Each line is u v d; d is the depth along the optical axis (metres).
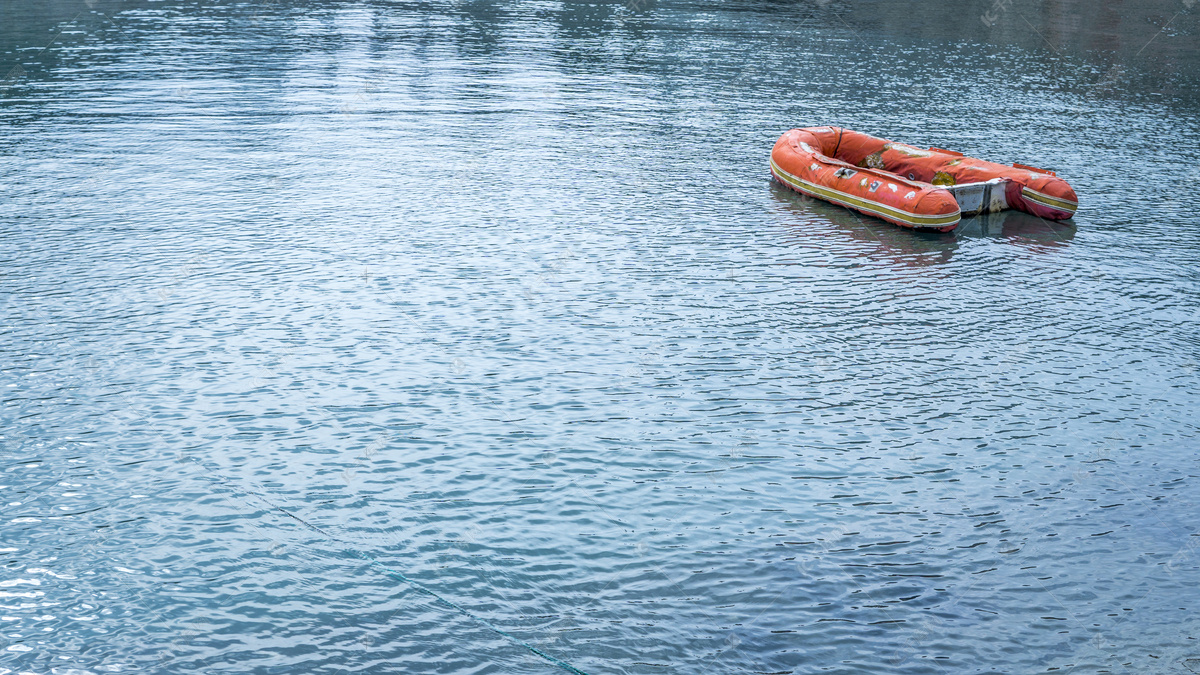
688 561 5.37
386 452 6.36
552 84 19.20
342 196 11.80
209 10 27.30
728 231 11.05
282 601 4.98
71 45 21.17
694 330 8.37
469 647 4.70
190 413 6.76
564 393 7.20
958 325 8.70
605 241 10.54
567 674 4.53
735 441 6.62
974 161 12.68
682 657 4.65
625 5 31.16
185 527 5.55
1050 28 29.73
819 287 9.48
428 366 7.54
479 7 29.83
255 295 8.75
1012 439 6.75
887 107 18.23
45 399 6.86
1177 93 20.77
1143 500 6.04
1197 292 9.75
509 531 5.60
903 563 5.39
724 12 30.28
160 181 12.16
